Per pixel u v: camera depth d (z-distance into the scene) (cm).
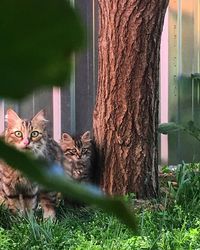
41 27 34
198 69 851
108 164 618
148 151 614
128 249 425
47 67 34
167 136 820
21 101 35
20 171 38
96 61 734
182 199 582
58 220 536
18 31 34
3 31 34
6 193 566
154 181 621
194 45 846
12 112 591
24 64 34
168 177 719
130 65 591
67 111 730
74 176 628
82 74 733
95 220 507
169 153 823
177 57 829
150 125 612
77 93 734
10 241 450
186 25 837
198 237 450
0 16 34
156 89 611
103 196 37
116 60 593
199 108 852
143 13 576
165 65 820
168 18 820
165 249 427
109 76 600
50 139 621
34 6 34
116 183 614
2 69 34
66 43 34
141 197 612
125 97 600
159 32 592
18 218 523
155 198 616
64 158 633
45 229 469
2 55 34
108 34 590
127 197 571
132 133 607
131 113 603
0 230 471
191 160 843
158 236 450
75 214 557
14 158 36
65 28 34
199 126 855
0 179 571
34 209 571
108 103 609
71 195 36
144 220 499
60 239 450
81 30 34
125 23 580
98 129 627
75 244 441
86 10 718
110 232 470
